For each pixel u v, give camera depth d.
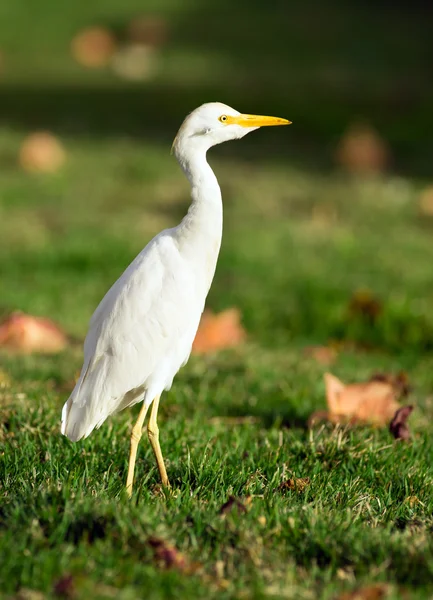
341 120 25.38
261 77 29.20
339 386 9.15
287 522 6.00
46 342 11.41
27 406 8.66
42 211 18.56
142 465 7.51
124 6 37.88
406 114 26.08
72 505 5.91
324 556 5.71
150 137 23.91
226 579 5.37
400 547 5.78
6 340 11.37
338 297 14.45
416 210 19.48
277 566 5.51
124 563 5.32
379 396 9.14
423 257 16.89
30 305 13.05
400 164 22.84
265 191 20.14
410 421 9.40
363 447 8.08
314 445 8.04
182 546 5.66
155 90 27.58
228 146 23.55
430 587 5.33
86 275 15.11
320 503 6.54
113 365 6.96
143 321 6.99
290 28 35.75
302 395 9.87
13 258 15.67
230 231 17.67
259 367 11.27
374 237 17.89
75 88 27.97
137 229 17.77
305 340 13.19
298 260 16.34
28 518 5.80
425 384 11.20
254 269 15.83
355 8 39.12
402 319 13.34
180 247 7.25
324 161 22.75
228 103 26.11
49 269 15.36
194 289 7.20
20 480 6.60
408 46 34.19
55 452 7.46
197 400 9.78
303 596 5.20
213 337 12.21
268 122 7.50
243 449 7.98
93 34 32.47
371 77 29.84
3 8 37.19
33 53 32.59
